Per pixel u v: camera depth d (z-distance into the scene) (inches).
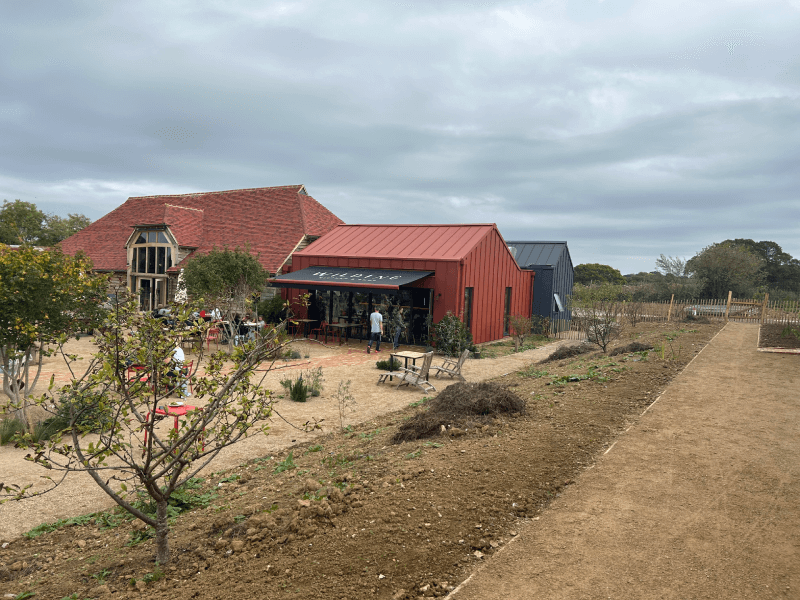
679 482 222.7
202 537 195.2
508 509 197.5
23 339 339.0
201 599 149.8
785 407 339.0
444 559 164.1
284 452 316.8
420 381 503.5
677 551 169.0
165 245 1118.4
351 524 185.9
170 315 183.3
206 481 272.4
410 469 236.7
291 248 1063.0
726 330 928.9
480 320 876.6
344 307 890.7
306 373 559.2
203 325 185.0
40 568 189.0
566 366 548.7
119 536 211.3
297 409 416.8
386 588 149.3
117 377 161.5
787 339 759.1
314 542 175.6
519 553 167.6
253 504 221.1
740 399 359.9
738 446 265.9
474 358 714.2
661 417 315.9
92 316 366.3
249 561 169.8
